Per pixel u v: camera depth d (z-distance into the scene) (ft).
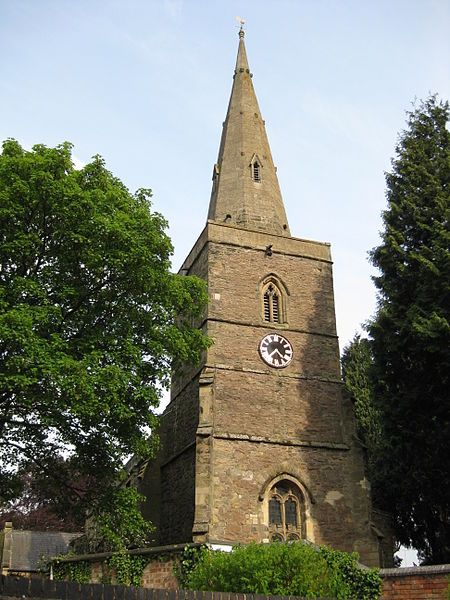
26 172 59.57
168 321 66.54
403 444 79.77
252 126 117.50
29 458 61.87
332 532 81.56
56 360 53.36
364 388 126.41
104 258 59.72
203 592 33.04
